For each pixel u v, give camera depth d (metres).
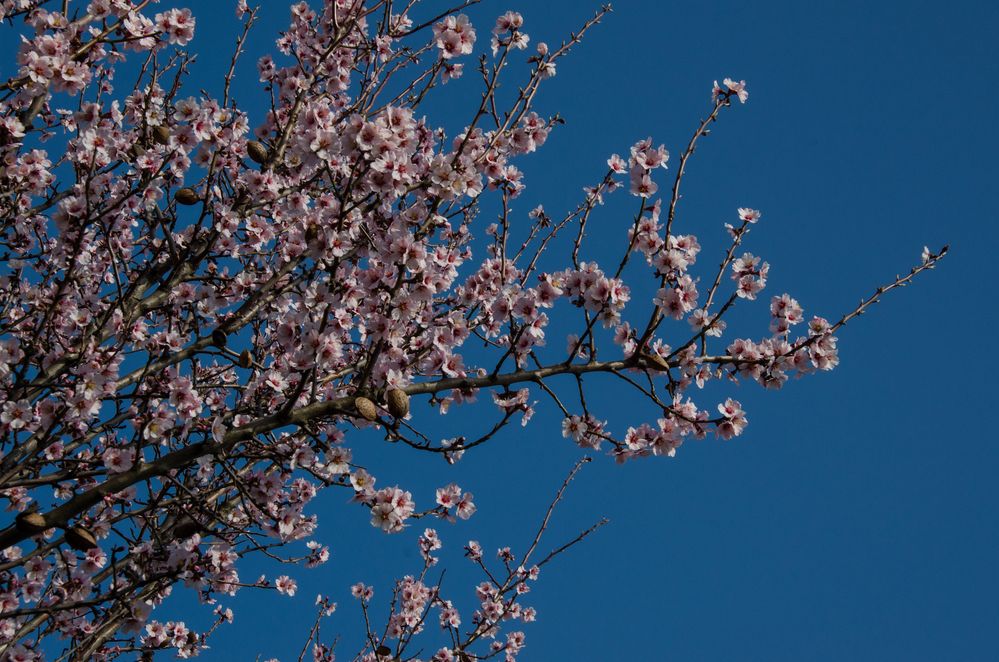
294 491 6.67
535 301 5.41
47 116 7.44
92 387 5.54
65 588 6.16
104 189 7.35
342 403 5.22
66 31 6.09
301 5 8.40
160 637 7.12
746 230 5.68
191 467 6.41
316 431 5.81
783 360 5.55
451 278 5.53
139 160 6.53
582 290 5.32
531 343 5.59
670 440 5.49
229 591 6.60
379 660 7.70
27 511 5.30
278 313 7.12
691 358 5.49
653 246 5.51
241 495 6.04
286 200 7.33
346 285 5.47
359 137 5.09
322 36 8.32
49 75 5.71
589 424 5.62
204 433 5.94
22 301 6.82
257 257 7.66
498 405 5.61
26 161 6.51
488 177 6.00
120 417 6.15
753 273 5.69
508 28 5.95
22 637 6.29
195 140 6.79
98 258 7.62
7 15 6.10
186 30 6.70
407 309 5.22
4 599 6.29
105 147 6.66
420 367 5.81
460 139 5.80
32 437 5.95
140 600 6.15
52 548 5.70
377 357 5.23
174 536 6.12
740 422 5.43
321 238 5.41
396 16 8.61
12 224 6.81
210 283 7.02
